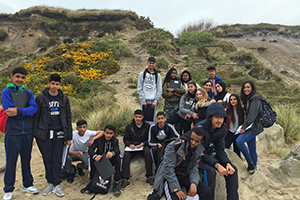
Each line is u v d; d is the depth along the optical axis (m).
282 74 19.33
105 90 12.58
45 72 14.40
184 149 2.73
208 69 5.58
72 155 3.96
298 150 4.13
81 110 8.74
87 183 3.86
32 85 12.36
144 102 5.04
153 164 4.03
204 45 22.22
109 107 8.97
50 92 3.39
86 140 4.02
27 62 18.17
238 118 4.07
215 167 2.99
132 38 22.64
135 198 3.38
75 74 13.89
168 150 2.82
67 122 3.52
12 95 3.13
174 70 5.31
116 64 16.39
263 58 23.58
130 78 14.55
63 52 17.59
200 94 4.30
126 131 4.25
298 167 3.88
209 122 3.02
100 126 6.16
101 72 15.16
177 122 4.93
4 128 3.11
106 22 30.47
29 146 3.26
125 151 3.99
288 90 14.94
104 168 3.51
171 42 21.73
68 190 3.59
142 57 18.33
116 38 23.80
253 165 3.81
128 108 7.57
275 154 5.31
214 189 2.95
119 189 3.51
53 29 29.19
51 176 3.45
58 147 3.41
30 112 3.14
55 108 3.39
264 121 3.66
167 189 2.79
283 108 7.61
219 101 4.48
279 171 4.11
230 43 23.45
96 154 3.63
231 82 15.73
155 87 5.16
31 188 3.38
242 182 3.69
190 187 2.72
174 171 2.88
